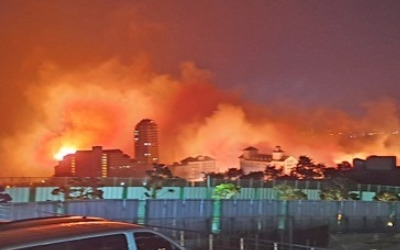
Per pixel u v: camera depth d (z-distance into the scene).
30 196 31.98
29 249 7.04
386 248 33.31
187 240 20.58
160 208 28.05
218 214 29.78
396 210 36.16
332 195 40.97
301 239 31.98
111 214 26.47
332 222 33.59
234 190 38.91
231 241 21.08
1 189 30.36
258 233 30.78
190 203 29.06
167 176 41.84
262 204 31.47
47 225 7.87
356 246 32.66
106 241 7.81
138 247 8.14
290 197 39.12
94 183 34.84
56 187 33.22
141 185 37.44
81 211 25.38
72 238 7.47
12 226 7.79
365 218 34.78
